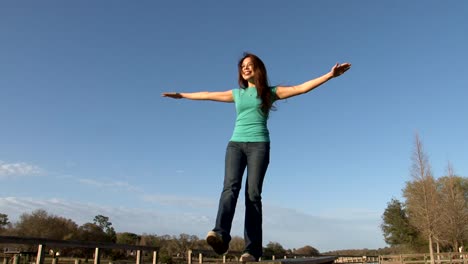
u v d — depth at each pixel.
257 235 2.79
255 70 3.01
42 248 5.79
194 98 3.26
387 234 34.41
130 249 8.20
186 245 23.97
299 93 2.96
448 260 21.09
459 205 24.38
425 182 22.86
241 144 2.90
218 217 2.66
